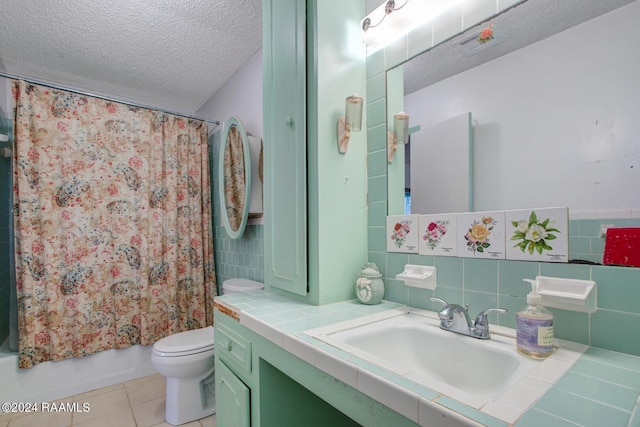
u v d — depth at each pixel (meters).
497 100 0.97
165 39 1.97
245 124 2.27
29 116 1.99
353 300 1.28
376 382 0.62
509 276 0.91
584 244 0.78
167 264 2.43
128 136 2.34
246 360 1.10
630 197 0.72
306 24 1.25
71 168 2.13
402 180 1.23
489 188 0.98
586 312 0.77
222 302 1.30
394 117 1.26
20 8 1.66
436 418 0.52
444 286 1.07
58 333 2.02
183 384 1.74
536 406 0.51
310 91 1.23
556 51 0.85
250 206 2.04
